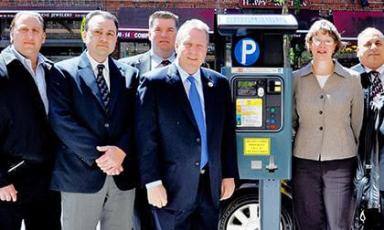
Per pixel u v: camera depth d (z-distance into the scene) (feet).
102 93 12.81
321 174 14.12
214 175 12.49
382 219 13.80
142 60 16.71
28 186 13.15
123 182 12.88
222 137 12.92
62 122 12.45
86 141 12.41
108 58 13.25
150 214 13.16
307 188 14.24
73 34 40.91
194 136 12.27
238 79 13.47
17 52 13.34
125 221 13.17
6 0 39.96
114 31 13.10
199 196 12.48
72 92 12.68
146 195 13.42
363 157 13.96
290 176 13.66
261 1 40.04
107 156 12.35
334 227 14.19
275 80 13.46
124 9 40.04
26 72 13.17
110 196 12.91
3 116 12.87
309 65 14.42
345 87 14.07
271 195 13.85
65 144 12.59
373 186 13.67
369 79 15.94
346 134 14.10
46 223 13.70
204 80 12.76
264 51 13.47
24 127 12.98
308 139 14.11
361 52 16.11
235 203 17.19
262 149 13.57
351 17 40.52
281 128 13.53
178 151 12.19
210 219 12.64
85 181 12.52
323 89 14.12
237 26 13.16
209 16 39.70
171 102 12.28
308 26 39.29
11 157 13.01
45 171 13.35
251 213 17.16
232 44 13.50
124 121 12.92
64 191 12.67
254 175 13.61
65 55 41.14
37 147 13.14
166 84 12.36
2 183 12.76
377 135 13.67
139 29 38.96
